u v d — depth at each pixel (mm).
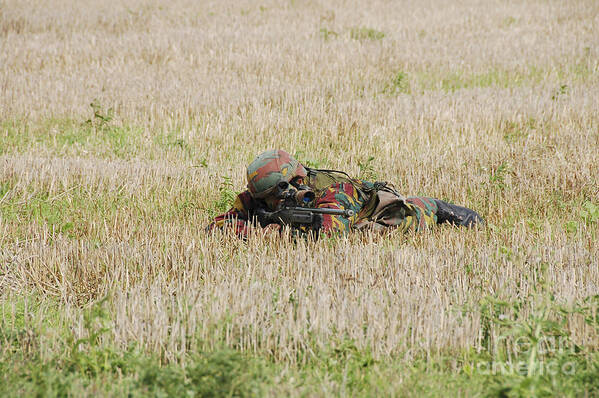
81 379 13945
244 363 13852
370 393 13445
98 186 30359
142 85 49875
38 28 72938
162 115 42781
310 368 14805
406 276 18891
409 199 24016
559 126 38781
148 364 13883
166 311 16625
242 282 18656
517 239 22188
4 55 59031
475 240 22141
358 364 14445
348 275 18656
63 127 41562
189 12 80250
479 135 38031
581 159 31078
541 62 57188
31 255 21359
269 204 22641
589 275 18797
